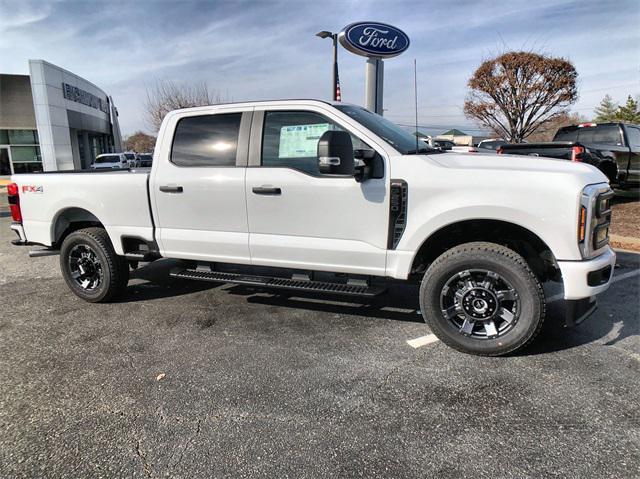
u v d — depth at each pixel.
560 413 2.76
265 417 2.78
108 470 2.35
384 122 4.25
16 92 29.55
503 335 3.46
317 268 4.01
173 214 4.48
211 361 3.54
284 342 3.86
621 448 2.43
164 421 2.77
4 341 4.01
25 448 2.54
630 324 4.09
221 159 4.26
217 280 4.38
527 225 3.29
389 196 3.62
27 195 5.18
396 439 2.55
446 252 3.60
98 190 4.76
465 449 2.46
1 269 6.72
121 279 4.93
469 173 3.43
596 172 3.57
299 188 3.89
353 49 11.55
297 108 4.00
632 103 47.34
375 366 3.41
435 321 3.61
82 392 3.12
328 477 2.27
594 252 3.33
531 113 23.86
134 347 3.83
